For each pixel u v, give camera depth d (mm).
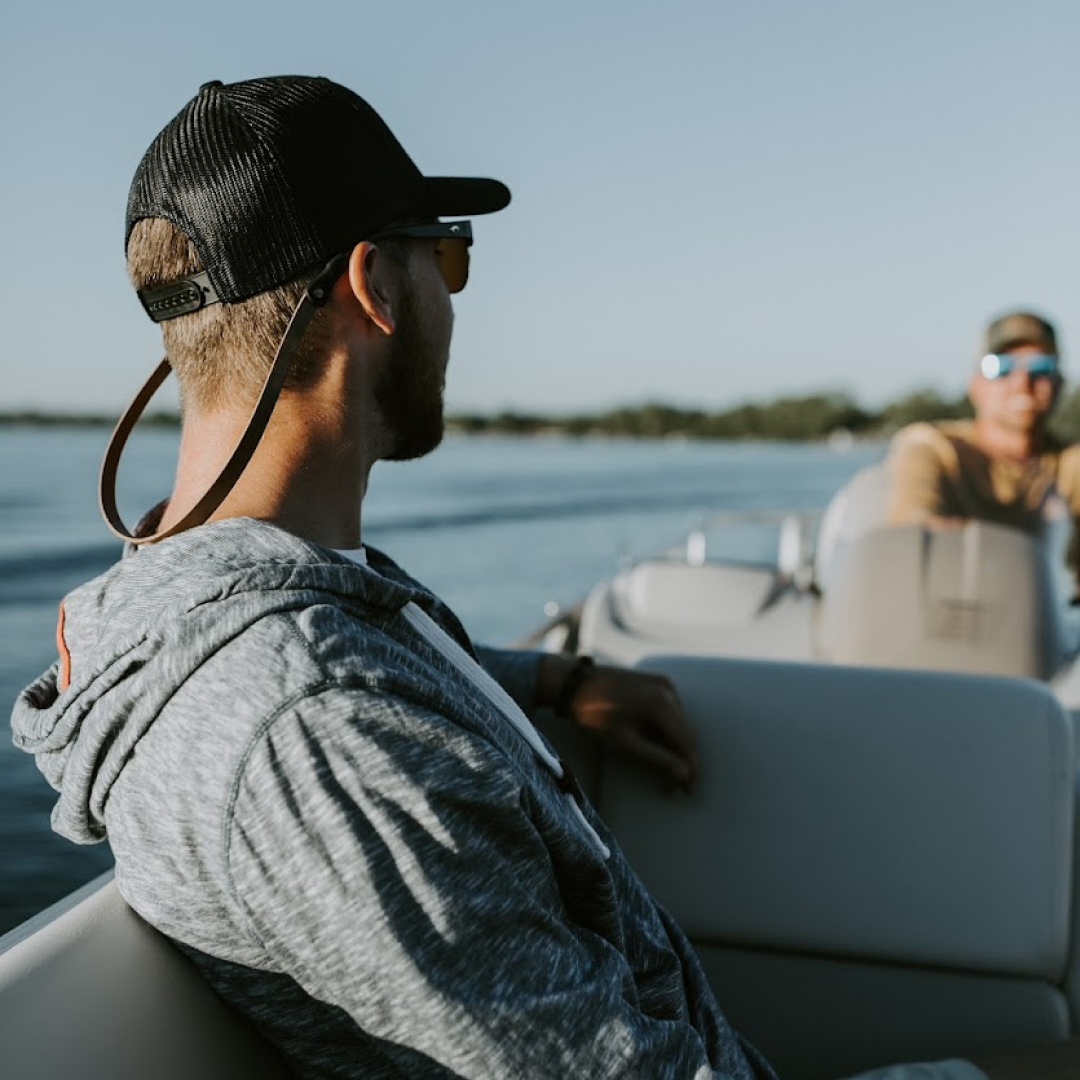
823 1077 1379
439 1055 693
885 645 2580
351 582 774
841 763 1410
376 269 886
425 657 833
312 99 856
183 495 867
